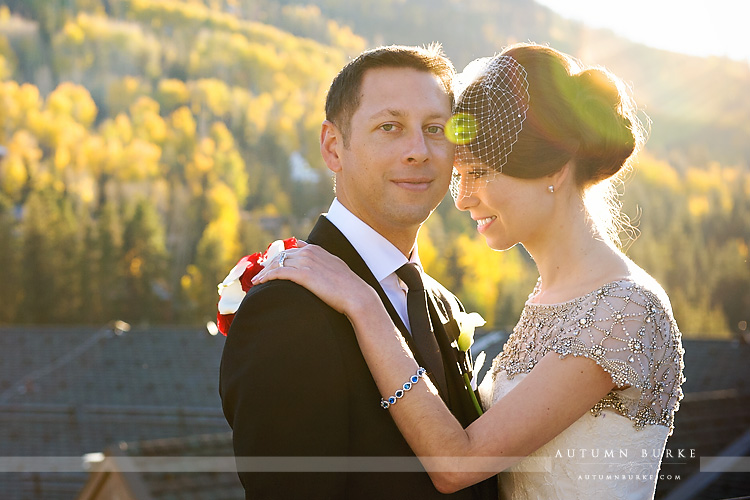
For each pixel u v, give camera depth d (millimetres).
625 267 2043
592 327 1911
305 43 69000
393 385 1854
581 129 2031
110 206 50562
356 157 2037
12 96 61062
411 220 2045
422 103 2006
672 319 2039
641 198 47250
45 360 19312
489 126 2031
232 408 1854
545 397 1886
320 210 55062
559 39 52375
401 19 66125
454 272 41500
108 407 16984
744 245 46094
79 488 14898
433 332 2131
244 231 51406
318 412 1768
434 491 1897
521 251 45031
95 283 48594
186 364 18797
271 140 59188
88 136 59688
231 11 75875
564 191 2090
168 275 50719
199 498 7270
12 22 71312
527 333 2125
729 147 52219
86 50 71062
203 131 60938
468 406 2096
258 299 1849
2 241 47688
